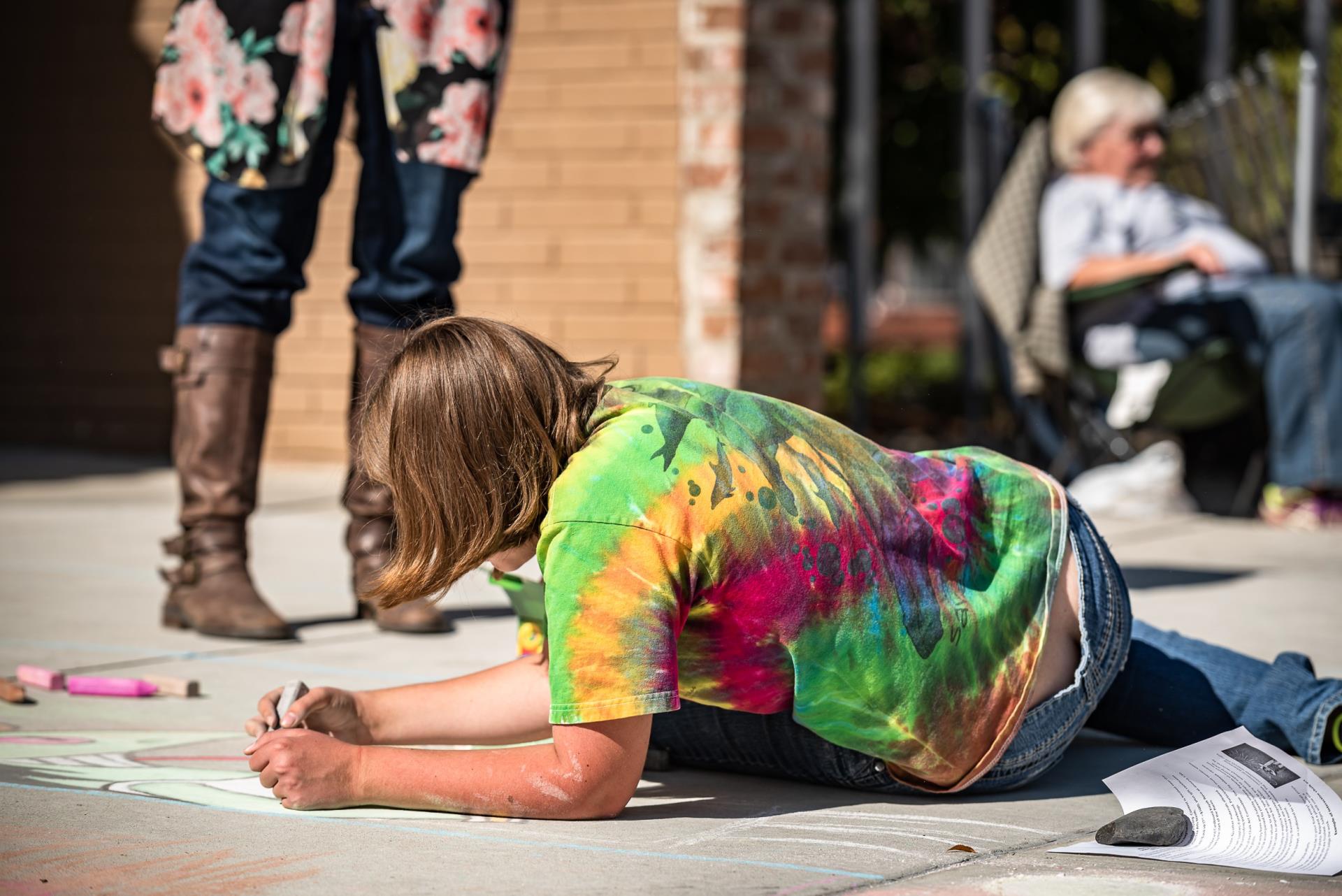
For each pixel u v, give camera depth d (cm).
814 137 852
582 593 238
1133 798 260
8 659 391
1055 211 749
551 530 240
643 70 853
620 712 238
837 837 245
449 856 229
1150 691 308
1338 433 698
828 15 848
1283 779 266
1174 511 745
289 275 431
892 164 1395
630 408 251
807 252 855
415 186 432
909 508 264
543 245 879
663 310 858
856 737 264
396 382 245
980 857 235
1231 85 837
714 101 841
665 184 855
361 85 436
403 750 256
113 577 528
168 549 434
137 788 269
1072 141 763
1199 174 853
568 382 250
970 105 923
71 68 973
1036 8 1366
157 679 352
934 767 268
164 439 969
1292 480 705
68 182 978
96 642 415
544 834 244
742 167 840
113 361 977
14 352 995
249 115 416
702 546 243
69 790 265
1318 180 773
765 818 259
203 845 233
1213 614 466
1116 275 724
